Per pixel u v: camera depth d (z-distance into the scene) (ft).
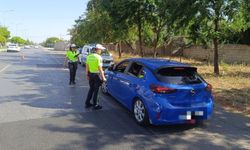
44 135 22.40
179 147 21.33
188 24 56.34
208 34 57.16
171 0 55.11
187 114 24.50
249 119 29.07
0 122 25.16
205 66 78.18
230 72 63.77
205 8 52.19
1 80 50.26
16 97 35.63
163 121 24.12
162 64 26.30
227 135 24.30
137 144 21.44
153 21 74.33
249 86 46.24
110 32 112.16
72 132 23.35
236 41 89.66
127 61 31.09
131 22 76.33
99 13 113.60
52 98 35.63
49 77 56.34
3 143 20.52
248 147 21.91
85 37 146.51
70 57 46.75
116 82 31.78
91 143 21.20
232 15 52.80
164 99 24.14
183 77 25.34
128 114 29.17
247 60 85.40
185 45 110.93
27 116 27.25
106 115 28.58
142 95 25.45
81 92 40.19
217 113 30.94
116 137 22.67
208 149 21.24
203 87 25.35
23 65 84.43
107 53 74.18
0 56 131.44
